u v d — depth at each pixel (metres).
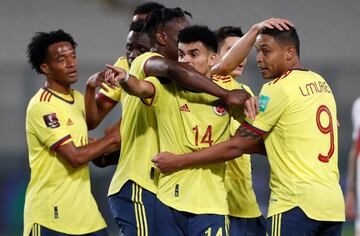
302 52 64.50
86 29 64.12
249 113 19.84
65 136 22.12
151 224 21.34
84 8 64.56
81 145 22.73
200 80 19.59
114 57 64.12
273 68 20.70
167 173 20.59
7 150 56.44
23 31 63.81
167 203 20.53
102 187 51.69
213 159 20.23
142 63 20.62
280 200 20.27
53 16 64.44
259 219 24.27
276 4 64.69
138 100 21.56
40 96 22.62
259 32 21.38
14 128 56.84
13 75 57.03
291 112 20.19
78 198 22.36
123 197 21.77
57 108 22.45
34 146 22.58
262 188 52.12
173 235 20.67
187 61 20.14
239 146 20.31
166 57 21.94
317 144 20.28
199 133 20.48
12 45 63.50
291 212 20.02
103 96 24.22
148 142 21.48
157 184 21.36
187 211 20.38
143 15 23.50
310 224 19.95
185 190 20.47
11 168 55.94
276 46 20.52
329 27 64.31
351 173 36.34
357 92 56.69
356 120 36.41
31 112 22.45
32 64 22.92
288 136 20.25
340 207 20.36
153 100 20.36
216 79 21.52
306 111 20.27
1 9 64.06
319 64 60.84
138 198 21.41
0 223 50.84
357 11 64.81
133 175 21.56
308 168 20.09
